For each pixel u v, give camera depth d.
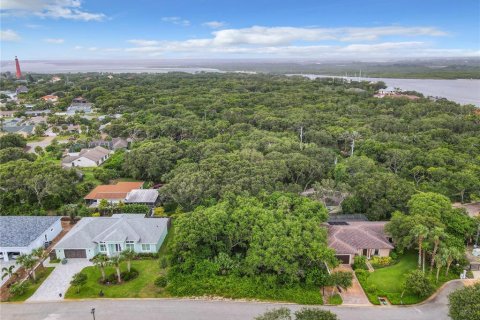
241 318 36.25
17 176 62.44
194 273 42.03
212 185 57.34
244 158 68.44
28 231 49.75
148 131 102.06
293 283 40.59
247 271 41.66
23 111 153.25
